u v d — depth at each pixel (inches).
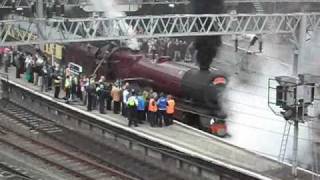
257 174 812.6
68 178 861.8
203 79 1051.3
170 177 896.9
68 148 1018.1
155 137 960.9
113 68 1285.7
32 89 1280.8
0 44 1141.1
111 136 1035.3
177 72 1120.8
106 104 1135.6
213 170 852.0
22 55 1395.2
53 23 1234.6
